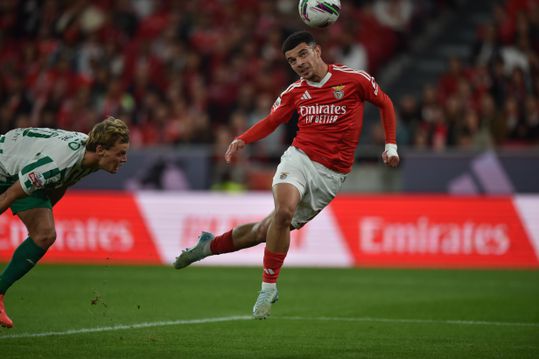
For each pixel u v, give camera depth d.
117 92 56.31
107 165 20.72
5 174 21.27
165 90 58.12
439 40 65.69
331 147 22.69
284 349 21.19
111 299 30.86
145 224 46.91
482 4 67.50
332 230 45.88
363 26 61.84
